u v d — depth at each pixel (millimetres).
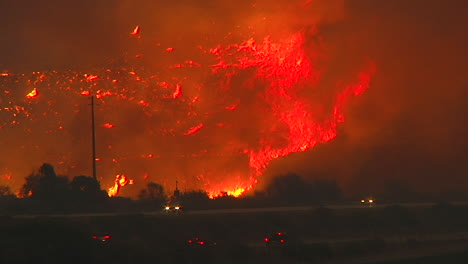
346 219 114938
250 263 75000
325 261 76062
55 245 73375
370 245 85125
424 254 80312
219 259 75875
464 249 84250
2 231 77875
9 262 67250
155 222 95688
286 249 79812
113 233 85312
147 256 74125
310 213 116500
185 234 91438
